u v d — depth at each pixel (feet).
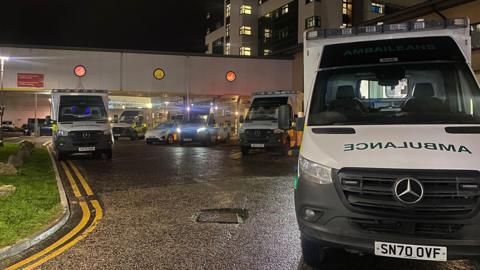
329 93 16.48
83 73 97.66
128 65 100.42
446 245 10.86
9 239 16.62
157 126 87.45
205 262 14.97
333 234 11.95
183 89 103.35
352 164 11.97
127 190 28.89
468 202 10.92
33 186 28.02
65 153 46.50
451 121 14.02
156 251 16.15
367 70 16.46
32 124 124.77
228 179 33.91
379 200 11.45
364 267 14.52
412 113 14.90
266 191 28.60
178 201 25.30
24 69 94.38
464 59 15.80
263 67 107.55
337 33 17.40
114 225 19.90
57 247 16.62
